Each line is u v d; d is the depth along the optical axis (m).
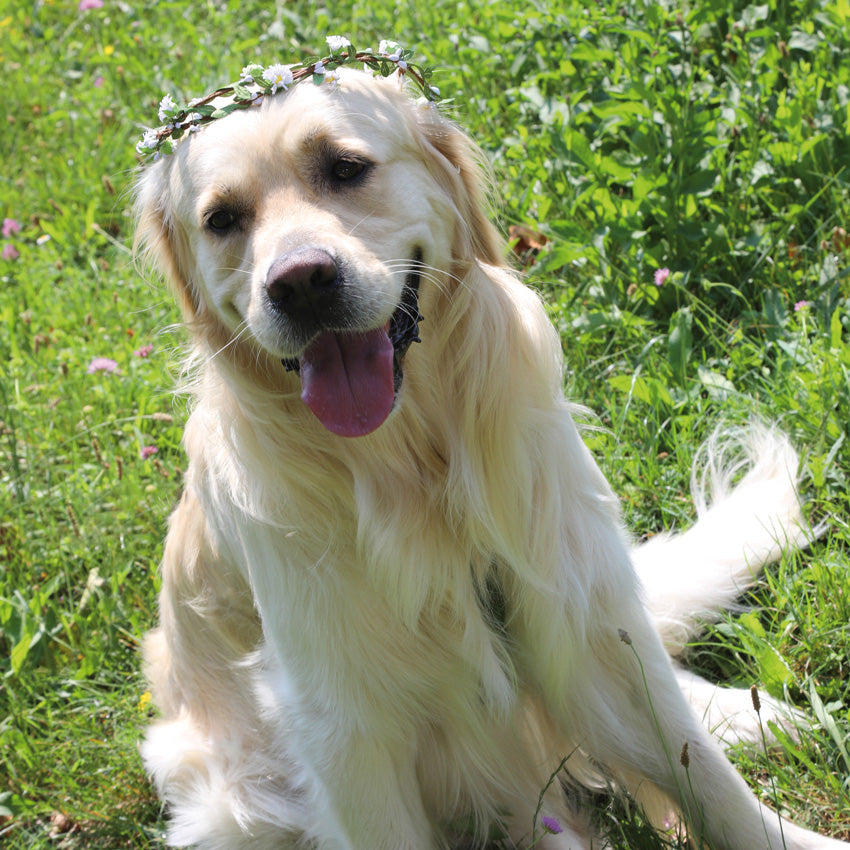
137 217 1.07
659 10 1.52
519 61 1.71
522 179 1.56
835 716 1.07
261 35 2.16
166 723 1.22
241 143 0.96
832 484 1.21
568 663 1.02
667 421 1.29
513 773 1.09
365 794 1.02
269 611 1.01
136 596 1.34
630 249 1.40
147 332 1.63
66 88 2.37
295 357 0.95
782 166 1.42
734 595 1.19
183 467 1.42
